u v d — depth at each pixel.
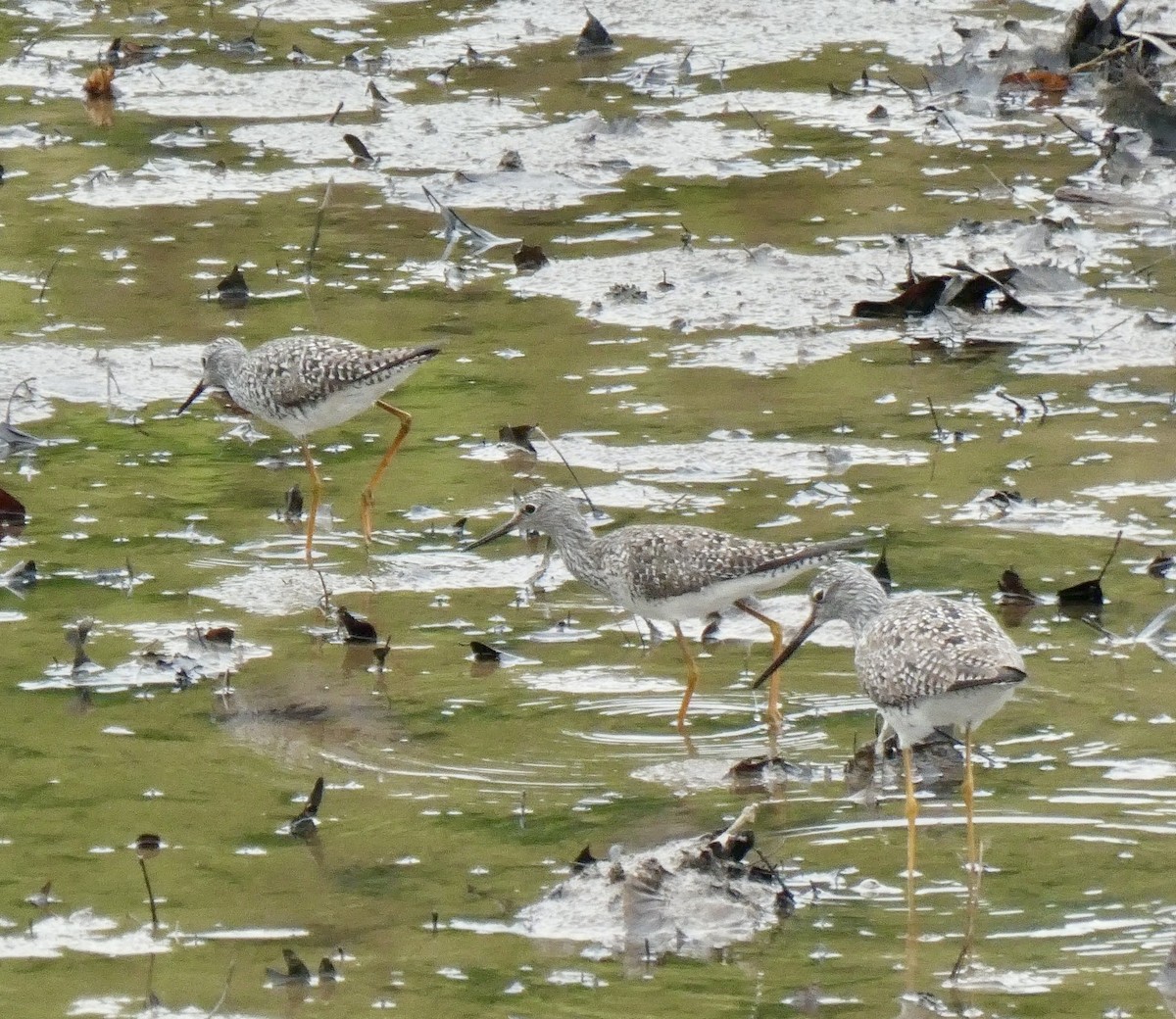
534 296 18.45
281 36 26.97
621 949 8.97
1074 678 11.57
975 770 10.64
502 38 26.66
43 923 9.27
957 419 15.51
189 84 24.94
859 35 26.08
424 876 9.66
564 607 13.03
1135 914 9.12
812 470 14.67
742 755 10.95
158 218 20.75
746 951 8.94
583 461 14.98
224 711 11.52
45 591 13.16
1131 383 16.09
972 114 23.11
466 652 12.33
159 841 10.00
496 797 10.48
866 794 10.48
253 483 15.12
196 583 13.30
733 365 16.77
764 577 11.64
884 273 18.47
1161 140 21.86
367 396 14.41
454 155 22.23
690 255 19.08
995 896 9.34
